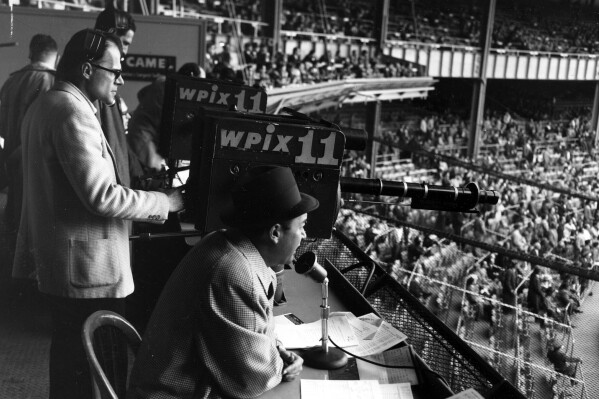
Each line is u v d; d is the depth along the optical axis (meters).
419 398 2.38
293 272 3.53
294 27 27.14
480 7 34.53
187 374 2.10
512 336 11.21
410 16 34.84
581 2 37.00
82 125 2.70
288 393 2.31
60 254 2.81
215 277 2.05
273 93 17.95
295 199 2.08
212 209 2.64
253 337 2.08
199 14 22.70
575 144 38.47
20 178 4.48
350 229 13.47
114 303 3.00
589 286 14.20
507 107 40.91
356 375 2.46
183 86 3.74
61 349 2.96
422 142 30.61
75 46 2.76
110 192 2.72
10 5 7.09
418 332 2.85
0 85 7.23
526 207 23.17
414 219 17.84
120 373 2.70
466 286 11.70
